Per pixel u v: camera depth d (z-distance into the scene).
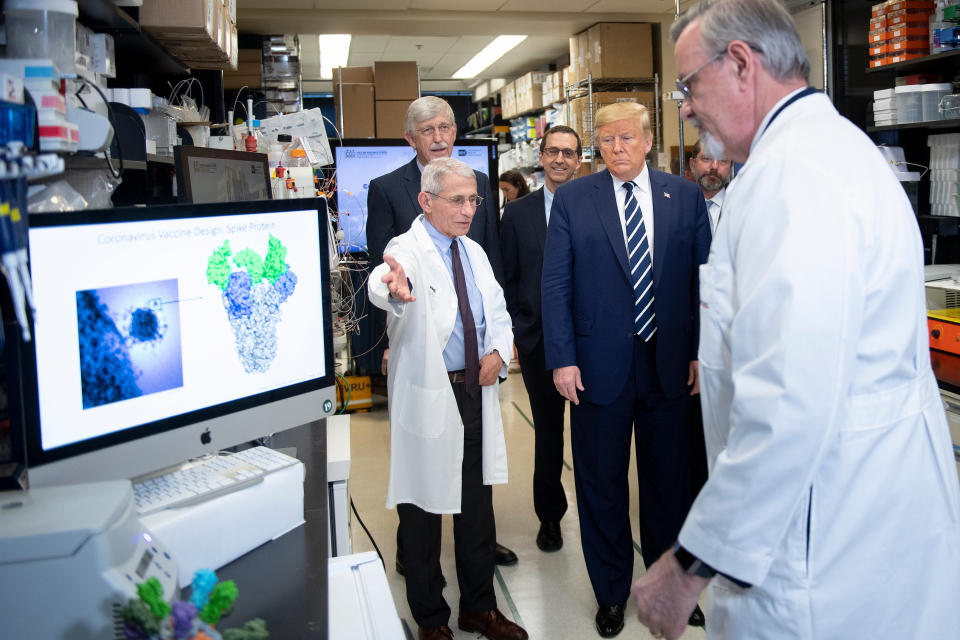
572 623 2.29
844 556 0.98
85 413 1.01
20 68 0.93
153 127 2.23
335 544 1.80
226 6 2.52
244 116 5.18
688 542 1.00
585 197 2.17
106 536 0.74
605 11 6.58
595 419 2.17
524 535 2.90
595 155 6.54
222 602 0.74
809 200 0.92
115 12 1.69
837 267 0.90
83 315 1.00
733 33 1.04
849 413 0.97
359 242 4.40
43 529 0.73
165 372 1.11
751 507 0.93
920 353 1.03
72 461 0.99
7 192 0.81
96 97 1.46
